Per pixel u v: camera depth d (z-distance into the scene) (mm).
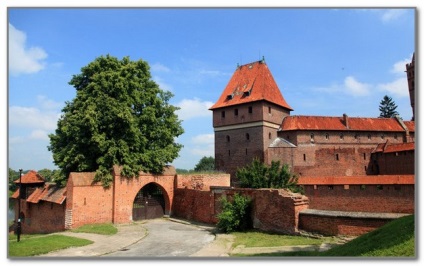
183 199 33719
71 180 28297
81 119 29562
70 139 32188
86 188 28828
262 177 31719
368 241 14062
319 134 56844
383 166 58094
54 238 22422
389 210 37438
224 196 27750
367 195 39000
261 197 23453
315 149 56000
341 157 57781
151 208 33812
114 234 25000
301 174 54062
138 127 33125
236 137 54719
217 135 57094
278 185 31359
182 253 18688
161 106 35781
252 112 53219
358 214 18031
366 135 60469
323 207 41844
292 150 54031
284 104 57406
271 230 22328
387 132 62125
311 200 42750
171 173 35031
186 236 24094
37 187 36875
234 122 55219
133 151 32125
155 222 31438
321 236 19062
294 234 20453
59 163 31266
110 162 30734
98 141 29234
